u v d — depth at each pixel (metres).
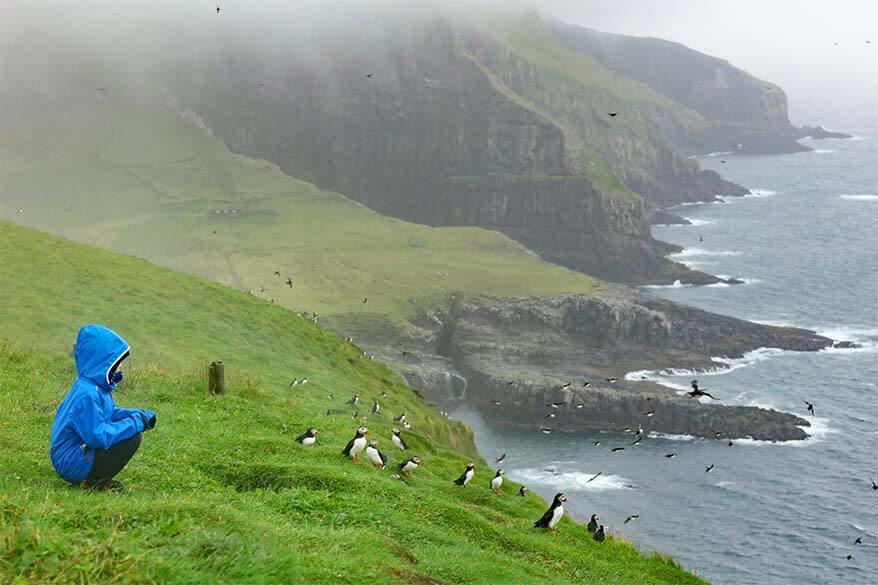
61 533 11.80
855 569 98.56
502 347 187.00
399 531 19.50
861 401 153.25
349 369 73.50
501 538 22.86
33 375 29.91
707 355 183.75
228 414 30.25
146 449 21.80
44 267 63.94
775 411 143.62
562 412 151.88
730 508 114.62
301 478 21.77
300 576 12.16
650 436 143.12
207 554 11.90
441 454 42.62
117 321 57.03
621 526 110.00
